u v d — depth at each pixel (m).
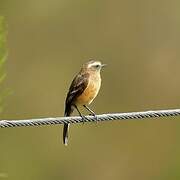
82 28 34.62
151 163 33.81
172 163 33.75
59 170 32.50
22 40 33.97
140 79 34.62
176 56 34.88
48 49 34.12
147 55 34.97
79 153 33.22
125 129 33.88
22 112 32.38
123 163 34.00
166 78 34.62
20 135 31.45
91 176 33.44
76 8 34.62
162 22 35.53
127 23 35.06
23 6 34.03
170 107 34.41
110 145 33.75
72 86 17.67
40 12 34.16
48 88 33.38
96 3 34.81
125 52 34.91
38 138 31.81
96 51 34.62
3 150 31.20
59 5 34.44
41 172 31.67
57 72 33.91
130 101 34.38
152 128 34.31
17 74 33.34
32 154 31.38
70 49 34.47
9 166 31.08
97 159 33.47
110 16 35.16
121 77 34.59
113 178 33.47
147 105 34.44
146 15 35.47
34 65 33.75
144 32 35.34
